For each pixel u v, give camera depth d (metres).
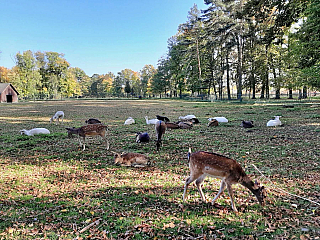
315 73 18.27
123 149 9.27
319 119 14.56
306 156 7.38
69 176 6.43
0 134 12.78
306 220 3.85
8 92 58.75
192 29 47.31
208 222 3.90
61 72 89.94
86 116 21.98
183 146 9.47
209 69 49.44
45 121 18.56
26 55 73.25
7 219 4.18
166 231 3.66
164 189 5.38
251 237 3.43
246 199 4.75
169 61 67.25
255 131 12.09
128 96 93.31
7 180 6.17
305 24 19.02
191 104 36.62
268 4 16.44
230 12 37.81
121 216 4.20
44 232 3.72
